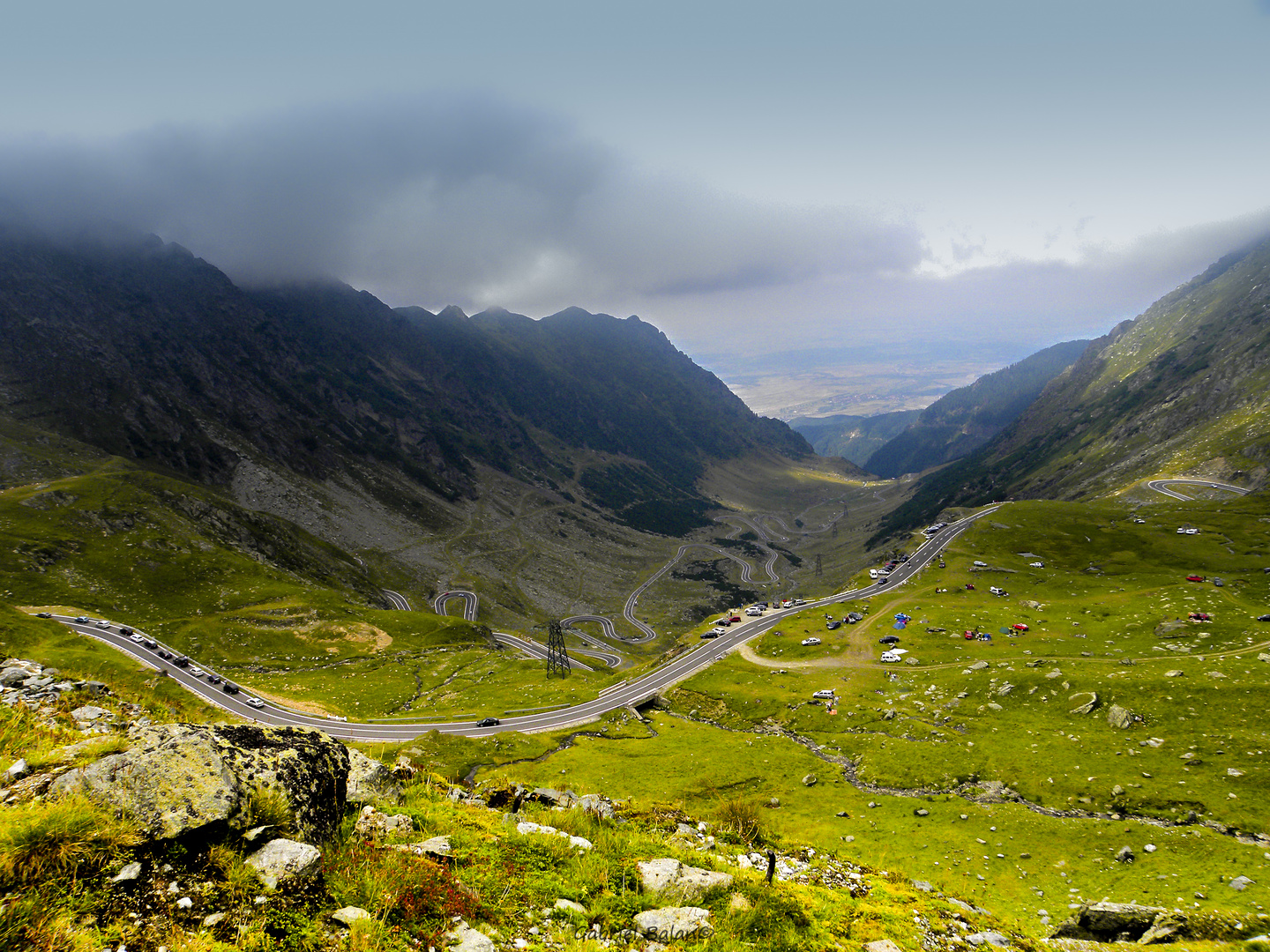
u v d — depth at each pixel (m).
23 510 183.50
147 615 158.75
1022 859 52.31
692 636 151.62
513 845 13.49
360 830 11.88
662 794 76.12
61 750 10.92
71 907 7.44
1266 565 137.25
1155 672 82.81
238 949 7.61
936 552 178.75
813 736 95.19
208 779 9.48
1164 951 29.64
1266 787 57.75
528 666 160.00
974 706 90.44
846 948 13.37
